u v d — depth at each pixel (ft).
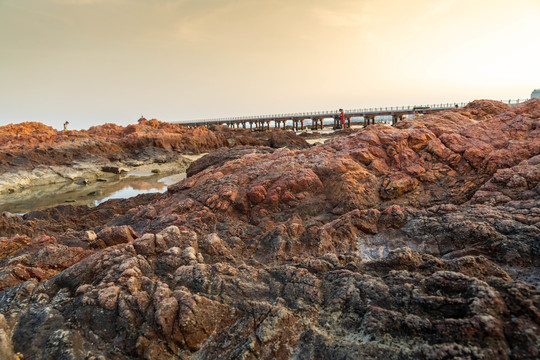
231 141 181.37
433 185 36.47
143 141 146.61
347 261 23.08
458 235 23.47
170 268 21.04
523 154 34.99
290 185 36.68
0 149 108.78
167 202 41.37
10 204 73.67
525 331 12.67
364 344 14.28
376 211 29.17
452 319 13.85
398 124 50.19
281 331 15.80
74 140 131.34
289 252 25.34
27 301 18.45
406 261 19.94
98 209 55.93
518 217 23.49
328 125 399.65
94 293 17.88
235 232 31.48
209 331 16.14
